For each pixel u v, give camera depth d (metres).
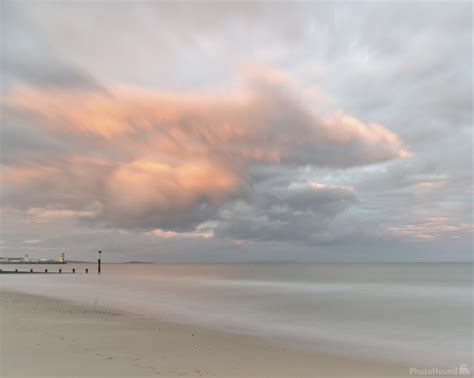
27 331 17.64
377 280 96.00
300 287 68.88
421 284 78.88
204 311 32.97
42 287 59.66
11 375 10.77
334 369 13.97
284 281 91.19
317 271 180.50
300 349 17.88
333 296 49.91
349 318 30.08
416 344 20.22
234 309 35.03
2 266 198.38
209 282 84.50
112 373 11.34
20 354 13.05
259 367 13.44
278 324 26.59
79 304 33.81
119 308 32.19
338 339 21.34
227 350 16.16
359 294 53.81
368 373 13.69
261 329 24.09
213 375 11.93
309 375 12.81
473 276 118.19
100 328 19.97
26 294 43.72
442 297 48.75
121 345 15.63
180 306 36.31
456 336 22.64
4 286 61.50
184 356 14.38
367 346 19.45
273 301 42.75
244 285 73.94
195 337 19.05
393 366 15.11
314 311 34.16
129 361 12.92
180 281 87.81
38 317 22.95
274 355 15.77
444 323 27.67
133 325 21.97
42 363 12.05
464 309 36.31
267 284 77.62
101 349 14.52
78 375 10.96
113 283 74.75
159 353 14.59
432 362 16.08
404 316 31.31
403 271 174.62
